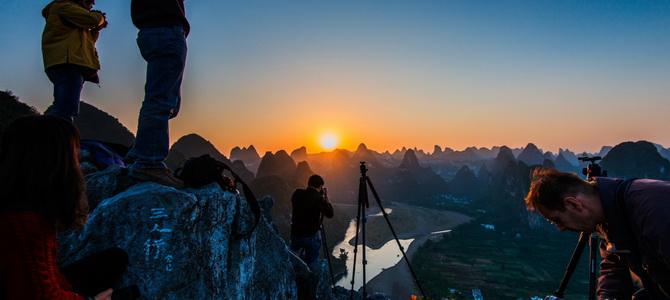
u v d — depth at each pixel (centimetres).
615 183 209
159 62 356
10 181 167
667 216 168
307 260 823
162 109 358
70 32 414
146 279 271
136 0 365
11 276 158
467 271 10038
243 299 390
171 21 361
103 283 235
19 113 3744
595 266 307
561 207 224
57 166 177
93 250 269
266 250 496
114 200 292
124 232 280
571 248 13400
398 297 7419
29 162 171
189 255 302
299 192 794
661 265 184
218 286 330
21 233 162
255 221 404
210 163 371
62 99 415
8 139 177
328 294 800
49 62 409
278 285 493
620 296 246
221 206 361
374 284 8044
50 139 176
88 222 278
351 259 9925
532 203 246
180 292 288
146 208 292
